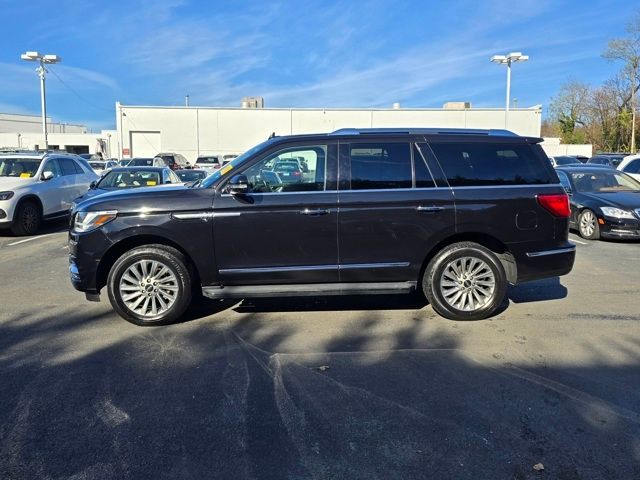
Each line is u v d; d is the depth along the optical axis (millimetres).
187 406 3643
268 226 5152
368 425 3387
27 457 3055
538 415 3504
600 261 8539
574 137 61281
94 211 5180
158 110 50625
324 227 5172
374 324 5348
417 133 5398
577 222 11109
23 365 4336
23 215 11406
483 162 5402
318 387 3924
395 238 5238
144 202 5168
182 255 5266
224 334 5066
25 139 67562
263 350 4660
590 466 2963
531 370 4215
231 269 5199
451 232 5285
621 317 5555
